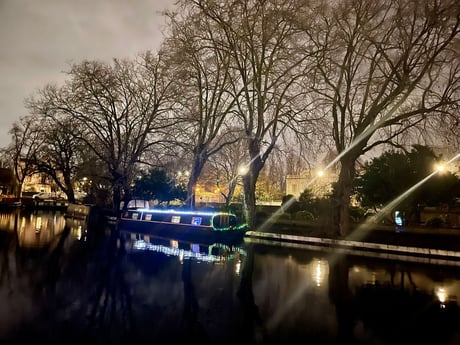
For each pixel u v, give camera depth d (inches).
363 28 869.8
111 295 389.1
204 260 622.8
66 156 2057.1
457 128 841.5
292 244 871.1
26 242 755.4
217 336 293.1
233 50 1007.6
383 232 880.3
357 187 1218.0
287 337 296.2
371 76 896.3
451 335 306.5
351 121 943.0
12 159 2502.5
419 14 804.6
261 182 2108.8
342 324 327.6
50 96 1624.0
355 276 526.6
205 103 1222.3
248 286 452.4
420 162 1071.6
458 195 1084.5
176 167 1483.8
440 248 725.9
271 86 1023.6
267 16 946.1
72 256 613.3
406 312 364.5
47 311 330.0
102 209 1644.9
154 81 1497.3
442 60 831.7
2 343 260.1
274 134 1048.8
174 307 359.3
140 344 270.4
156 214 1133.1
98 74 1510.8
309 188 1588.3
